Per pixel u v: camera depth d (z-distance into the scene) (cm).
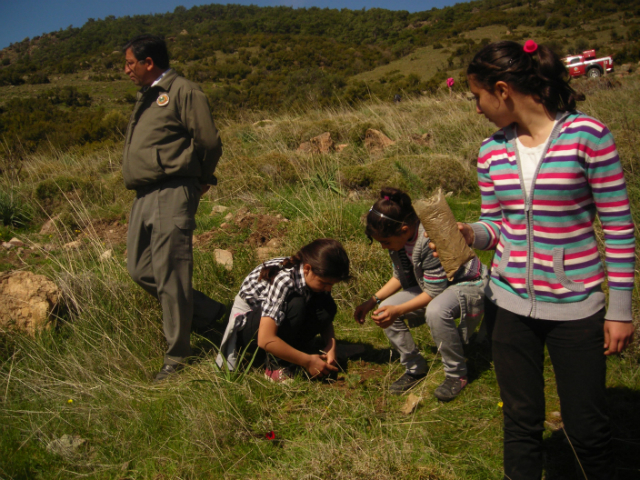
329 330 293
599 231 398
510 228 162
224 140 909
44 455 232
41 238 539
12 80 8056
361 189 590
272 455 226
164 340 329
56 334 331
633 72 2395
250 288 279
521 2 11512
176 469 220
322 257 253
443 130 829
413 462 209
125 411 253
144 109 283
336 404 253
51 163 939
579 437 154
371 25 13462
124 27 18300
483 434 232
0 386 281
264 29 16025
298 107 1441
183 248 282
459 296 247
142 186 286
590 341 150
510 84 149
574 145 144
